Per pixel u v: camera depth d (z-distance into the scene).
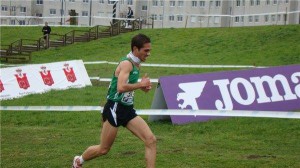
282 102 13.71
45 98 18.06
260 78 13.79
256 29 37.59
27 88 20.06
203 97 13.29
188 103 13.11
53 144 11.20
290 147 10.63
